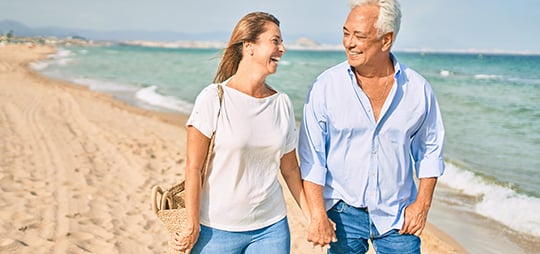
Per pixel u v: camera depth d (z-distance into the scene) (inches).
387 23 100.2
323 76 111.3
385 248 116.9
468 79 1062.4
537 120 507.2
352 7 104.4
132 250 181.5
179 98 721.6
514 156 361.7
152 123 483.2
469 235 226.8
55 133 376.8
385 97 108.3
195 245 105.8
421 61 2610.7
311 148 111.7
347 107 107.5
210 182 103.5
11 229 183.0
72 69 1389.0
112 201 235.0
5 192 227.0
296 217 234.8
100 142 362.0
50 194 232.4
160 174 294.5
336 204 115.8
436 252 207.9
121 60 2015.3
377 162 109.8
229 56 105.6
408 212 113.7
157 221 214.1
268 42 100.2
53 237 181.2
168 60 2080.5
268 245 107.3
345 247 119.0
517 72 1392.7
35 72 1232.2
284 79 1050.7
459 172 322.7
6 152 303.1
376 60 104.5
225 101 100.3
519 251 209.9
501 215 250.2
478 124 491.5
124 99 701.3
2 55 1953.7
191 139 101.0
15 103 517.3
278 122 104.8
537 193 278.5
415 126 109.5
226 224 103.6
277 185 109.3
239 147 100.3
